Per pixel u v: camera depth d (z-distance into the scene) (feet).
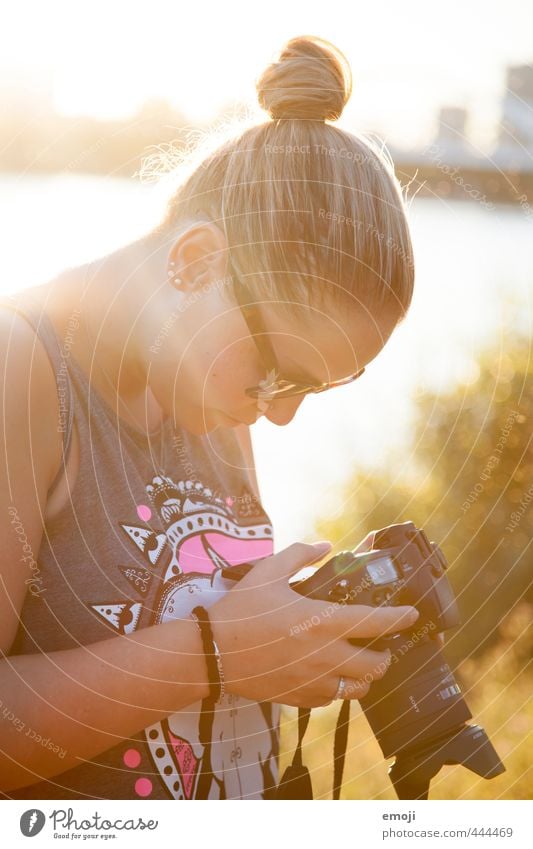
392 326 3.67
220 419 3.80
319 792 7.69
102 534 3.50
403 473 11.67
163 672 3.35
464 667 9.88
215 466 4.20
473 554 10.86
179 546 3.81
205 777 3.74
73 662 3.28
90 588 3.48
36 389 3.25
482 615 10.42
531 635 10.00
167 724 3.65
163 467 3.92
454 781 7.56
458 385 11.95
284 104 3.61
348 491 11.55
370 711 3.99
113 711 3.28
